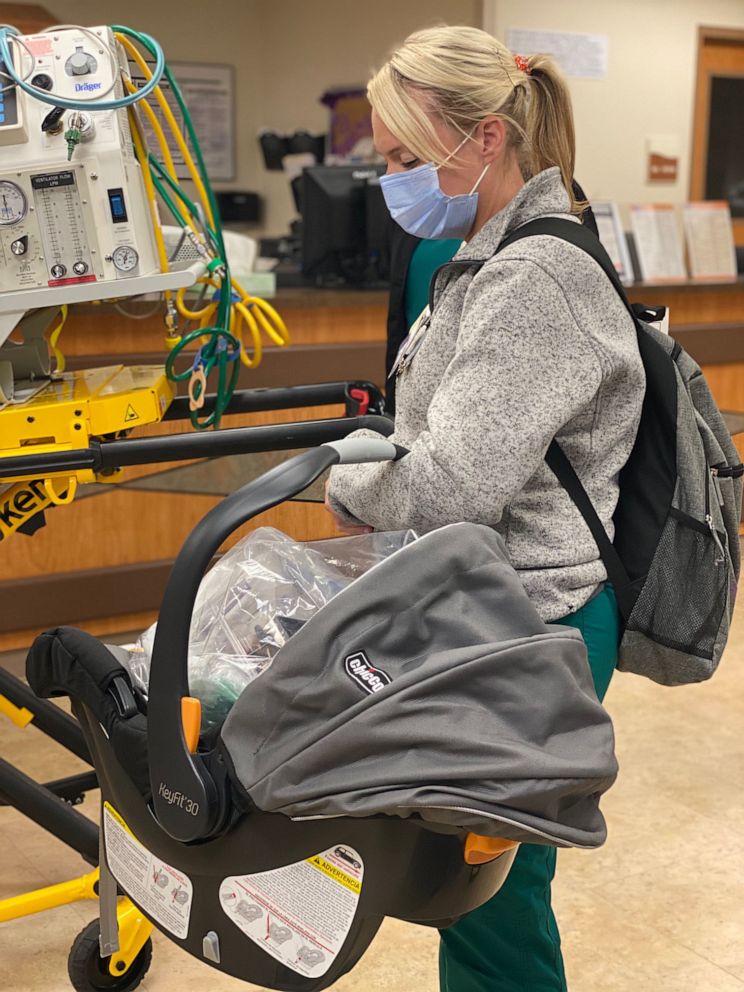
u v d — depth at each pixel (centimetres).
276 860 108
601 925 208
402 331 251
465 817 95
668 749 271
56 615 330
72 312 305
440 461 117
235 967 115
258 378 343
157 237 159
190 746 104
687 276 496
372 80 133
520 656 100
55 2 727
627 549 135
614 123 616
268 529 127
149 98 181
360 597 103
